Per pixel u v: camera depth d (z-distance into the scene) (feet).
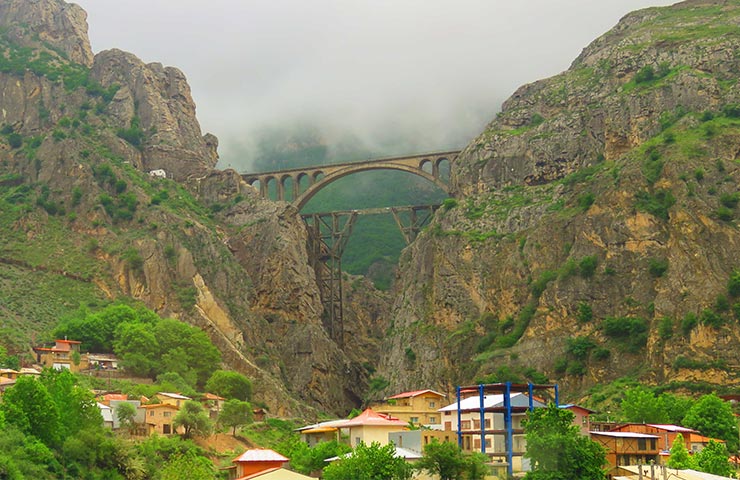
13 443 552.82
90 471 579.89
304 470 576.61
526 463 552.41
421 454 556.92
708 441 608.19
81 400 638.53
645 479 484.33
